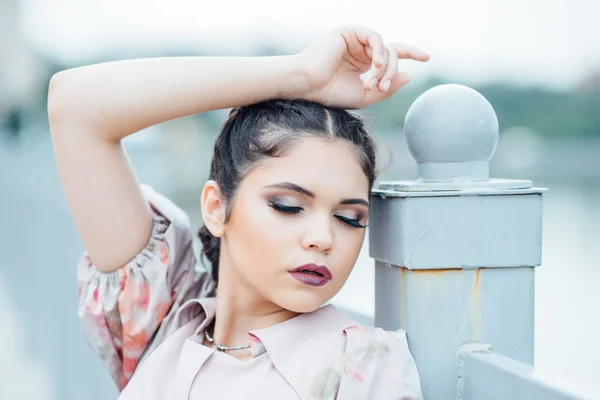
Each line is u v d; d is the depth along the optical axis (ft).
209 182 3.90
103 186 4.03
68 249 10.46
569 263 22.88
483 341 3.72
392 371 3.46
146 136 29.89
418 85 65.36
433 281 3.69
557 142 124.06
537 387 3.10
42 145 57.52
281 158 3.56
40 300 13.84
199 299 4.19
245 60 3.82
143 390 3.89
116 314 4.31
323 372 3.51
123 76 3.86
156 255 4.29
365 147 3.70
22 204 23.75
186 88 3.80
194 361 3.79
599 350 12.53
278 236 3.53
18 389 8.68
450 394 3.70
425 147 3.84
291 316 3.88
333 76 3.84
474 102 3.81
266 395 3.56
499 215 3.69
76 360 9.09
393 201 3.79
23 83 95.76
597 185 64.49
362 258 18.17
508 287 3.74
